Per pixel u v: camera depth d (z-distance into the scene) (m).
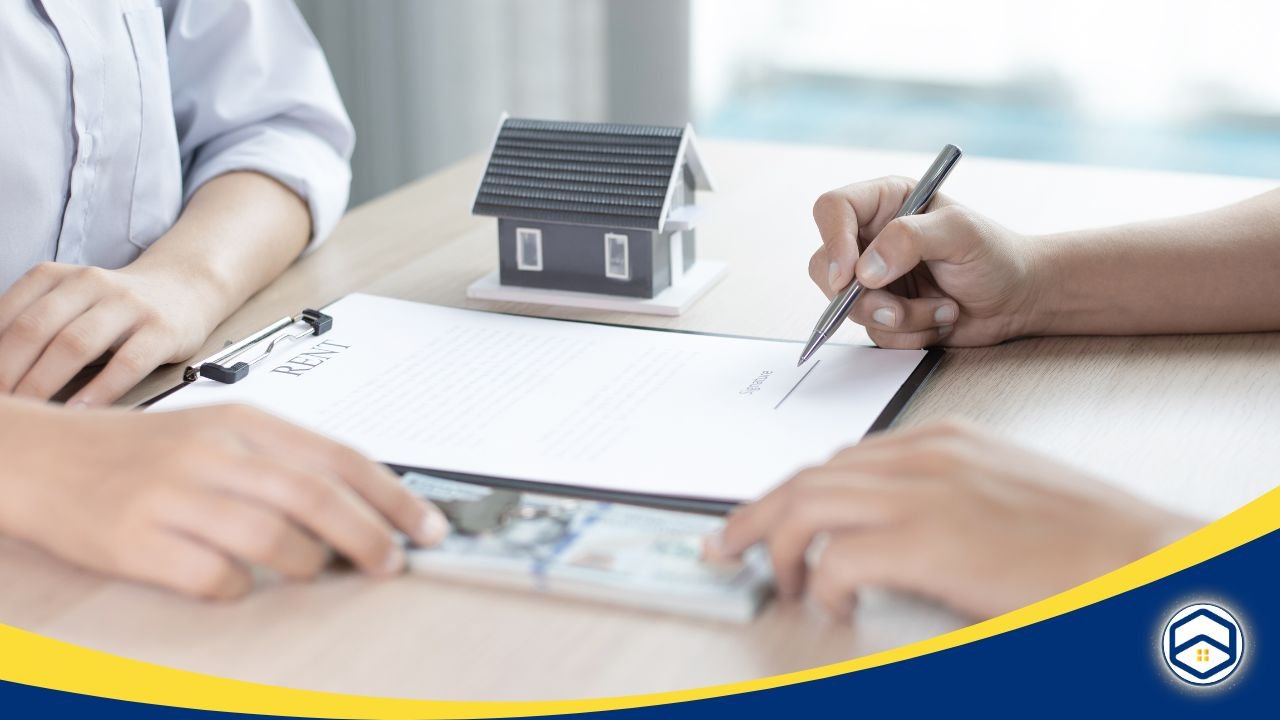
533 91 2.44
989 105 3.02
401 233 1.03
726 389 0.70
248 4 1.05
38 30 0.90
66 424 0.57
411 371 0.73
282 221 0.94
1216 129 2.86
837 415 0.67
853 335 0.80
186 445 0.54
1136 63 2.87
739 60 3.05
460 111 2.44
